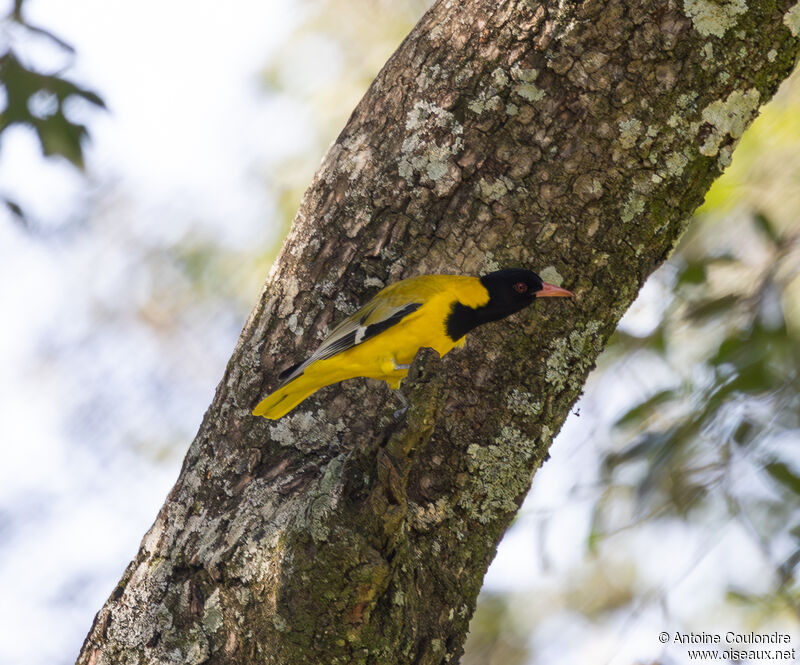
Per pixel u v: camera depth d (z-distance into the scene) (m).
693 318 15.41
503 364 9.70
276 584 8.52
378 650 8.16
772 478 13.76
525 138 9.79
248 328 10.51
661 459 14.59
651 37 9.64
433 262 9.91
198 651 8.88
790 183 16.56
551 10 9.80
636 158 9.66
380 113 10.37
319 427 9.80
